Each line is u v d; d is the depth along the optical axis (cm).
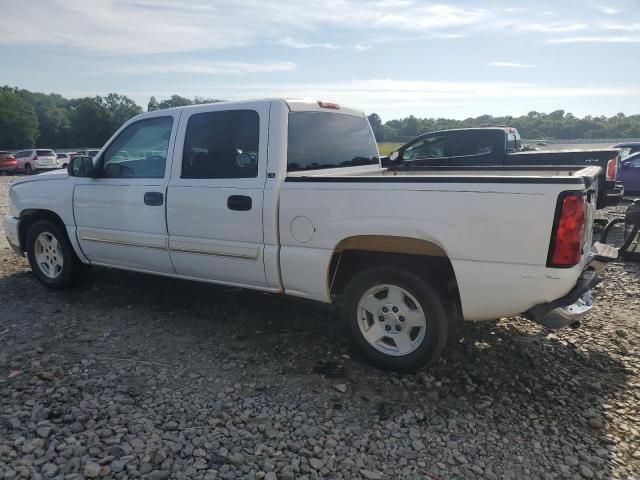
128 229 477
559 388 354
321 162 446
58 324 458
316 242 377
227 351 406
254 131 407
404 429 304
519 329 450
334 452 281
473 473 266
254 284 418
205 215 425
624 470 269
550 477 263
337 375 368
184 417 310
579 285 334
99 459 267
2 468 258
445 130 1065
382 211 349
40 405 318
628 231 732
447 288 363
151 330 446
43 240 554
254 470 264
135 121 477
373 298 377
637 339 433
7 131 7862
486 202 319
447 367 381
